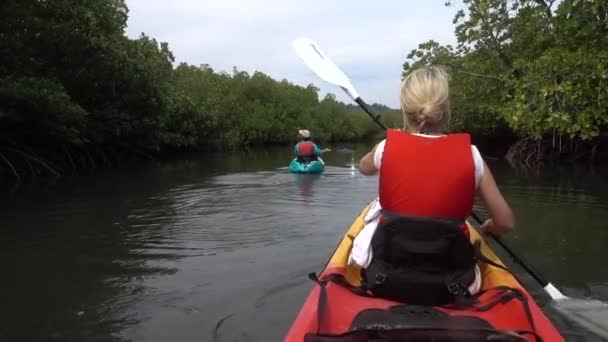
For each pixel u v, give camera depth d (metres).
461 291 2.28
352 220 6.46
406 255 2.27
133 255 4.96
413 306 2.23
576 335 3.17
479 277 2.48
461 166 2.27
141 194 9.19
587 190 9.02
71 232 5.99
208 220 6.55
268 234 5.73
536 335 2.05
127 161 20.03
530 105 10.56
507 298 2.37
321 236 5.61
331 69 4.29
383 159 2.36
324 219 6.54
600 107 9.86
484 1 13.17
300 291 3.90
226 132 30.33
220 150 29.31
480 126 17.25
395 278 2.30
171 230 6.00
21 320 3.47
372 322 2.06
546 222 6.30
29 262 4.79
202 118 25.23
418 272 2.28
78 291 3.99
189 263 4.66
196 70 37.66
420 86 2.40
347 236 3.33
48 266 4.66
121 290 3.98
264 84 43.00
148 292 3.93
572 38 11.34
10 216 7.07
